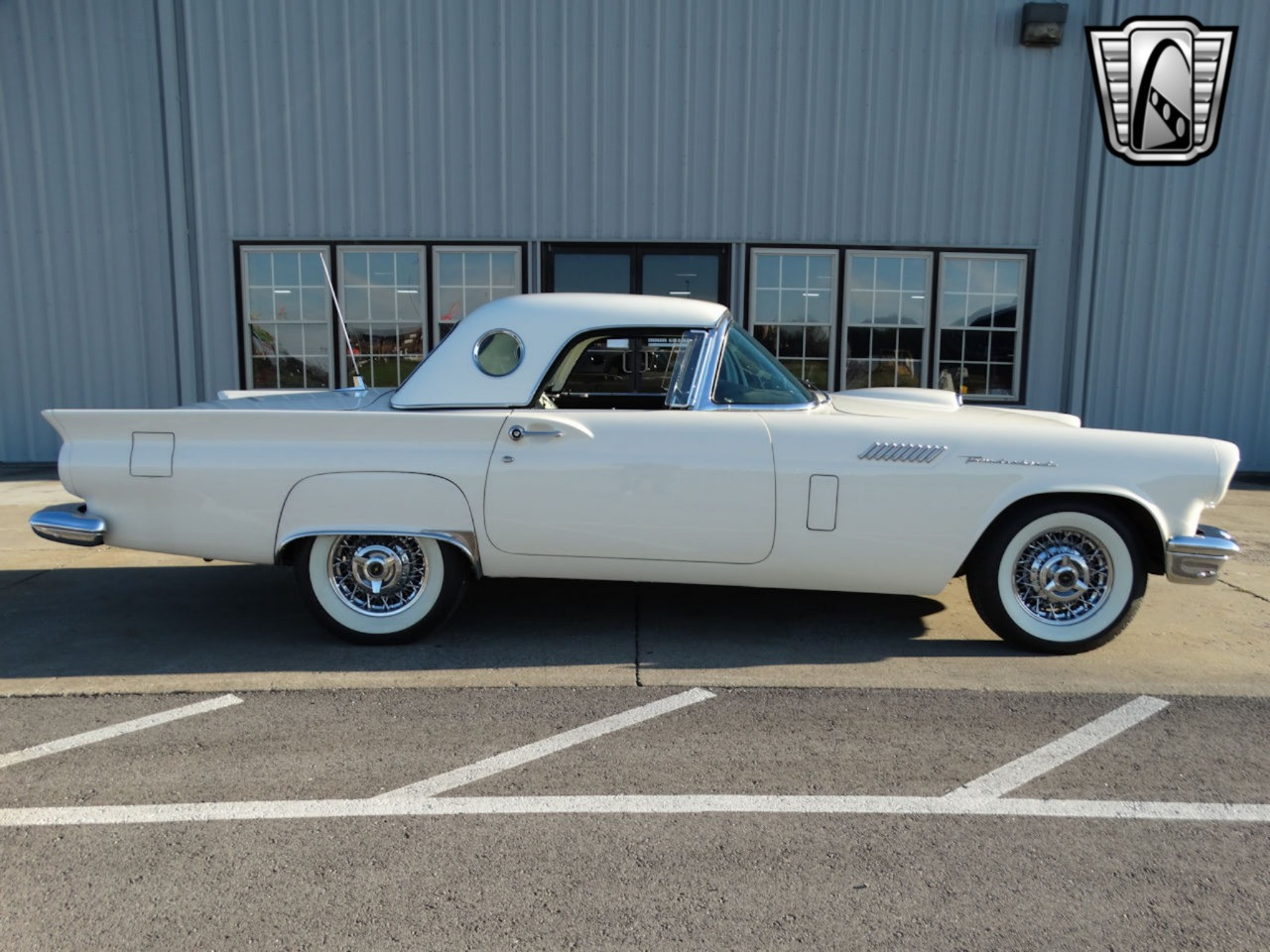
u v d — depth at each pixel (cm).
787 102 855
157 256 873
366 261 872
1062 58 860
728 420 370
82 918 205
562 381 448
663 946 196
